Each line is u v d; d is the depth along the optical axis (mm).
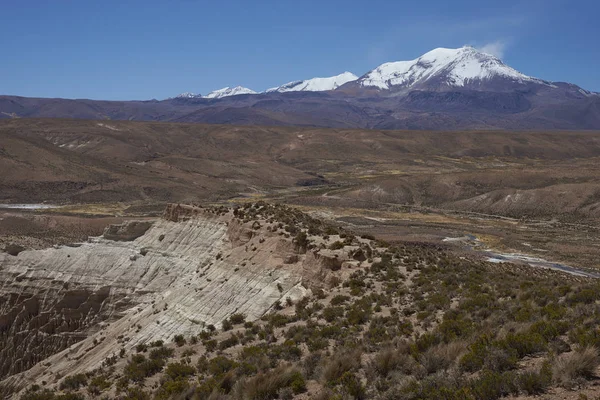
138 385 21812
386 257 35375
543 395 12094
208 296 40031
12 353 50344
